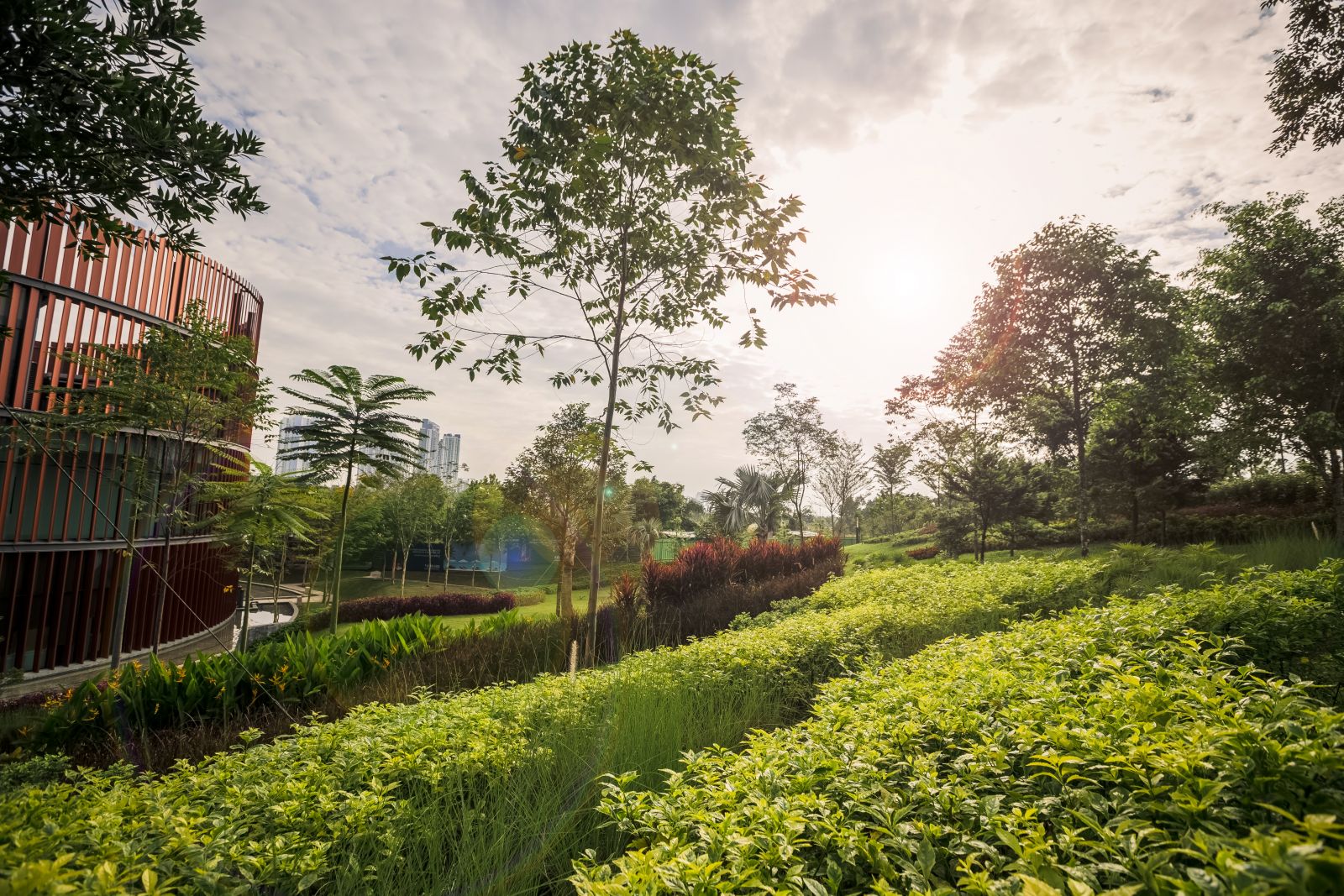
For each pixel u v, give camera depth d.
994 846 1.96
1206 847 1.51
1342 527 13.95
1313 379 14.41
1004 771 2.41
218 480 17.67
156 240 4.39
